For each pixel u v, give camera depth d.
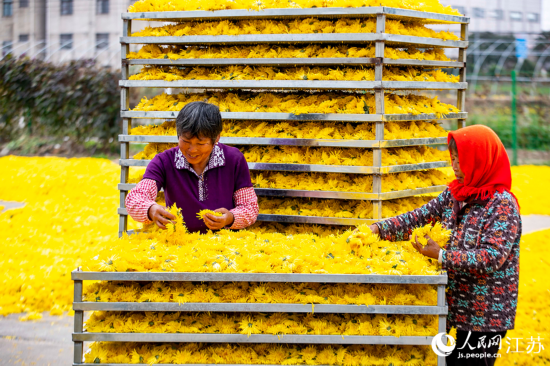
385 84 3.05
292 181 3.34
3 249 5.64
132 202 2.62
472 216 2.40
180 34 3.36
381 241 2.50
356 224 3.12
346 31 3.13
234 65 3.43
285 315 2.30
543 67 16.38
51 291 4.62
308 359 2.18
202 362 2.18
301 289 2.29
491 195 2.36
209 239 2.49
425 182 3.48
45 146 13.02
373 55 3.09
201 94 3.66
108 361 2.20
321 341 2.14
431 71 3.60
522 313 4.05
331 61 3.10
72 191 8.45
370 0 3.05
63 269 5.04
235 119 3.51
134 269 2.19
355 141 3.10
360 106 3.15
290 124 3.43
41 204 7.66
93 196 8.10
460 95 3.59
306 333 2.18
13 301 4.46
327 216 3.21
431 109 3.42
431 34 3.41
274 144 3.24
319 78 3.17
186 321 2.27
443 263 2.25
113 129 12.78
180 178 2.77
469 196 2.44
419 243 2.34
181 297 2.19
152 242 2.46
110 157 12.30
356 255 2.37
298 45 3.35
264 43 3.35
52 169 9.92
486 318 2.38
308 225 3.37
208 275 2.14
